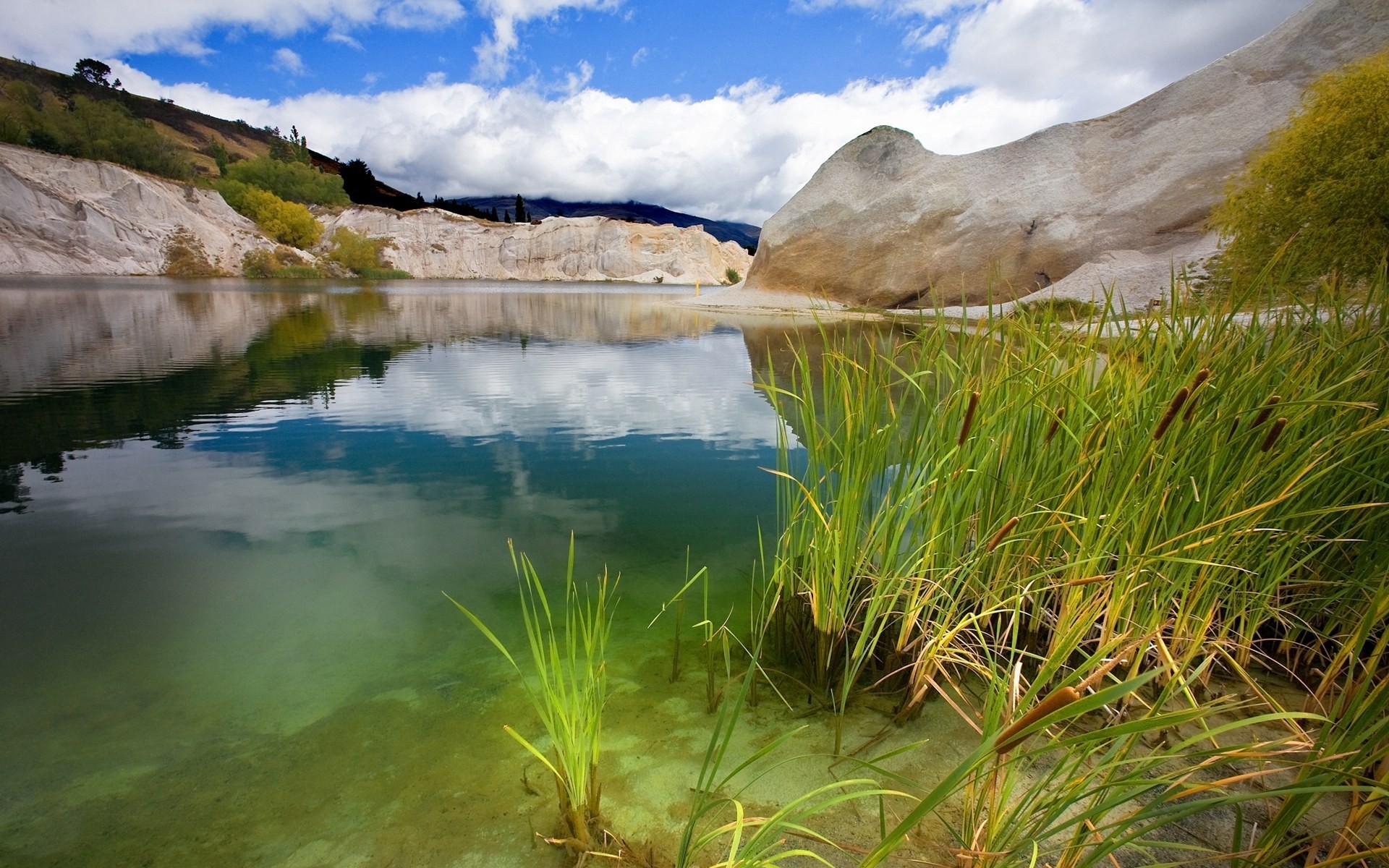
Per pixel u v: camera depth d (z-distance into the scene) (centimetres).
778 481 227
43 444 453
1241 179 850
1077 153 1688
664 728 178
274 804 148
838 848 134
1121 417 190
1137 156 1582
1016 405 199
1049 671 120
